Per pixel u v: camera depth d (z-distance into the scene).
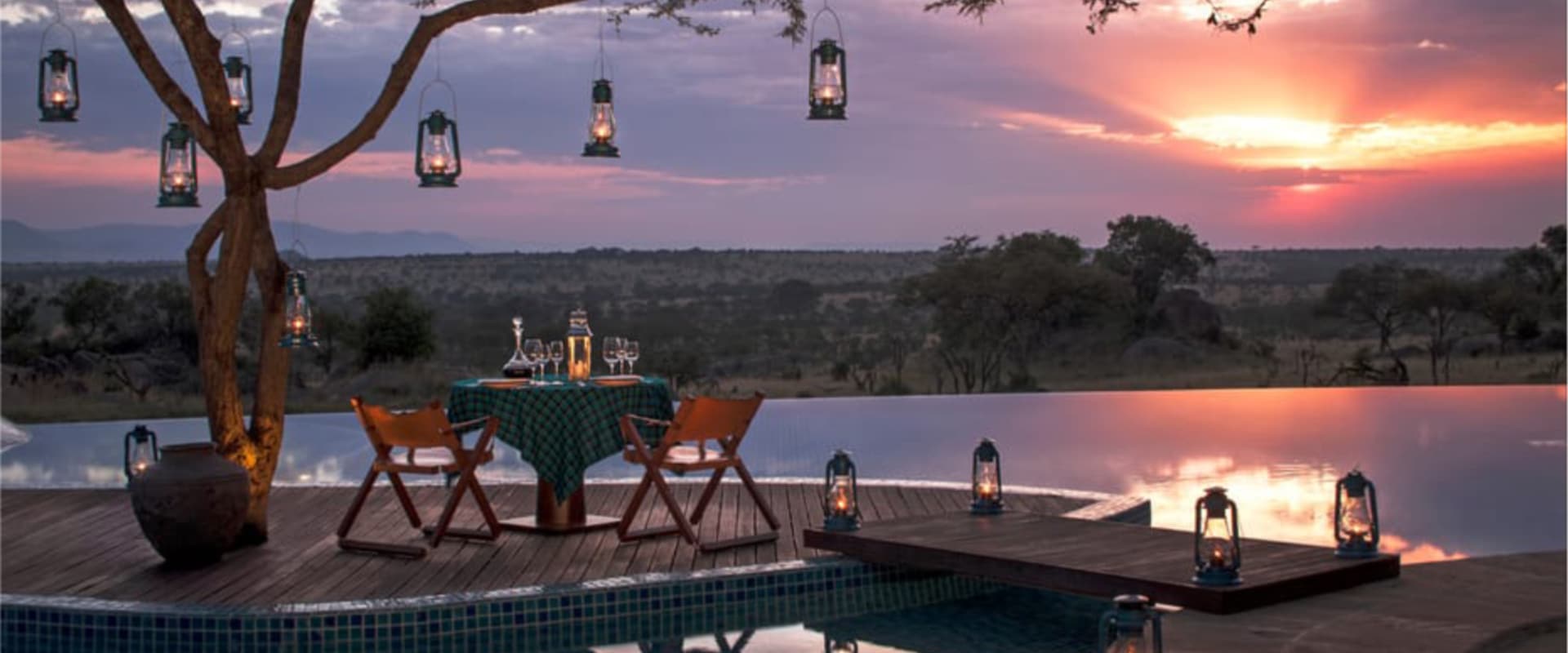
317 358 21.88
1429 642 4.44
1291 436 11.75
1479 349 26.12
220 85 6.03
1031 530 6.14
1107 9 6.94
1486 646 4.45
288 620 5.05
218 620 5.04
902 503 7.54
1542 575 5.47
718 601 5.59
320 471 10.42
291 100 6.30
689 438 6.31
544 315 36.31
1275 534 7.22
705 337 31.61
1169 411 13.95
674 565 5.87
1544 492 8.71
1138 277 27.81
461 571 5.80
